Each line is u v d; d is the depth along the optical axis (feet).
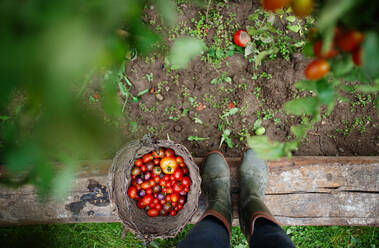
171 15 2.37
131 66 7.68
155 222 7.28
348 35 2.16
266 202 7.14
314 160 7.18
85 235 8.27
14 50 1.21
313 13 2.83
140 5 1.98
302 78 7.72
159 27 7.50
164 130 8.11
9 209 6.94
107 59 1.63
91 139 1.40
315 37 3.06
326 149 8.13
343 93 7.82
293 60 7.71
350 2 1.72
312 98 3.40
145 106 7.99
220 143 8.14
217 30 7.73
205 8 7.61
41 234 8.21
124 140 7.97
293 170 7.14
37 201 6.93
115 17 1.41
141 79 7.80
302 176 7.13
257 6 7.77
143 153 7.04
